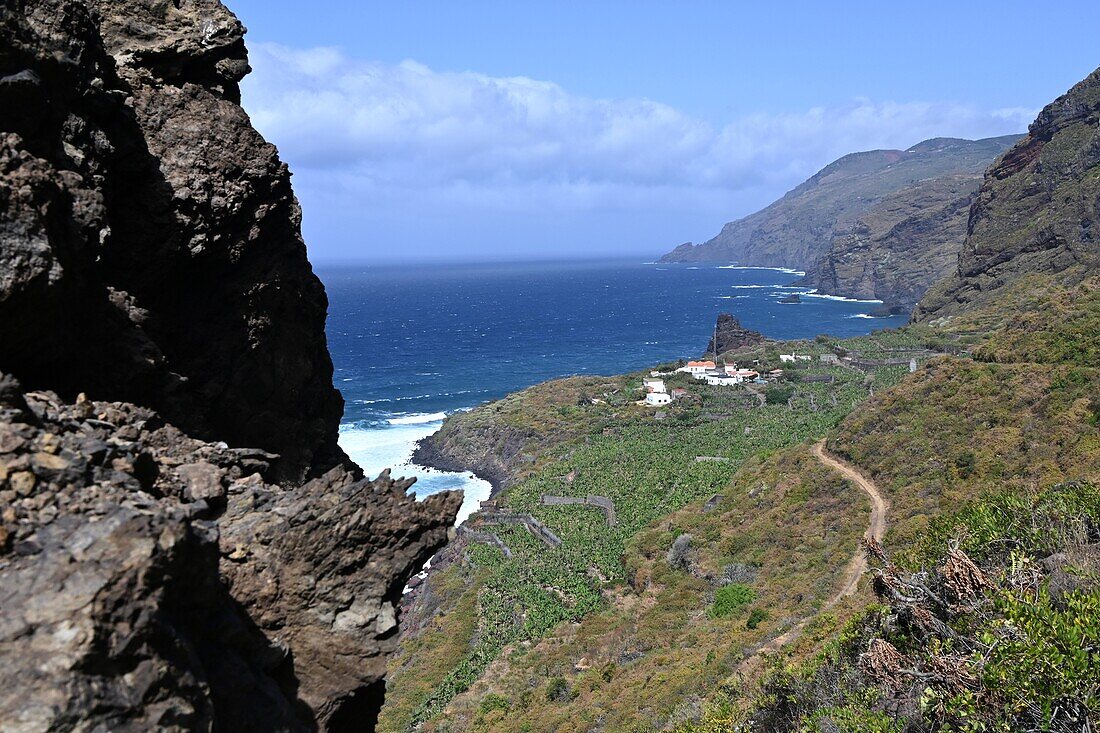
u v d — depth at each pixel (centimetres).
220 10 1529
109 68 1232
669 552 5191
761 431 8888
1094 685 1037
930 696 1273
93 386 1010
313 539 940
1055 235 16088
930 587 1522
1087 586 1290
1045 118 18675
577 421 10925
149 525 634
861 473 5097
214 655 739
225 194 1407
